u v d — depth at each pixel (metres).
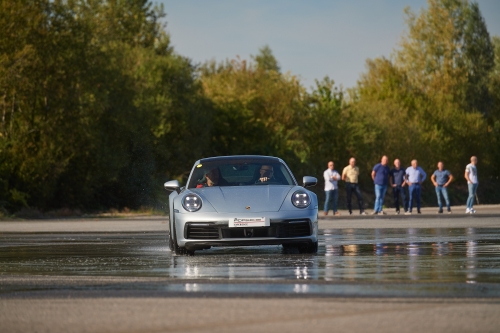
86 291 11.25
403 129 124.88
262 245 19.19
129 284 12.05
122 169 74.88
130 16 126.56
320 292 10.77
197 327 8.25
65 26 68.50
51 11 67.75
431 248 19.11
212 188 18.97
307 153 111.00
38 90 65.94
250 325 8.30
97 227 35.44
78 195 70.62
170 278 12.86
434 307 9.36
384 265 14.73
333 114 118.19
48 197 67.69
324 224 33.81
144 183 76.38
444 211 52.53
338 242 21.77
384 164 49.22
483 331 7.89
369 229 29.05
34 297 10.68
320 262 15.57
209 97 105.62
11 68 63.88
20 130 66.00
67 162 66.62
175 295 10.66
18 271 14.65
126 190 75.19
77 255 18.66
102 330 8.20
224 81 112.88
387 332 7.85
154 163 80.31
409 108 135.50
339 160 118.50
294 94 113.75
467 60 143.25
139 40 127.50
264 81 113.12
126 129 74.50
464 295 10.35
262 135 108.50
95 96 69.75
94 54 70.56
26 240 25.83
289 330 7.99
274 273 13.48
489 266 14.38
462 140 139.00
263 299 10.16
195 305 9.73
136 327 8.32
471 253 17.45
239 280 12.37
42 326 8.49
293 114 112.62
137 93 83.31
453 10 142.38
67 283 12.33
